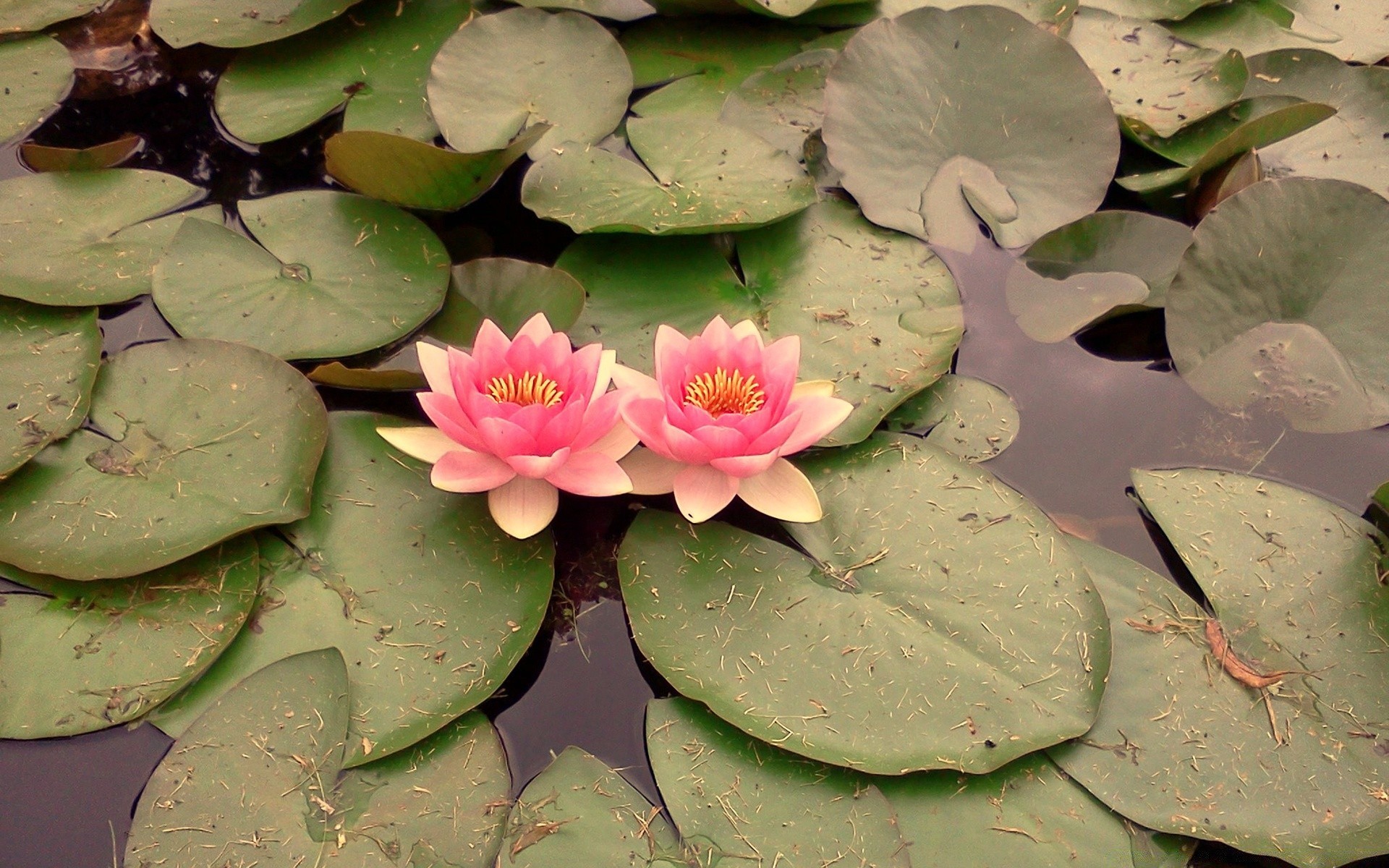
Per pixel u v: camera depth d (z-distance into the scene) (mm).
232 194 1463
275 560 1314
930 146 1488
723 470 1320
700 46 1568
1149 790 1270
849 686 1284
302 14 1523
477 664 1291
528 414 1293
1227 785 1271
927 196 1475
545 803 1262
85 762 1266
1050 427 1393
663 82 1544
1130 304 1422
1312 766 1276
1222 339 1416
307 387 1353
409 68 1522
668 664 1292
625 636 1317
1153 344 1430
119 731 1271
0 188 1441
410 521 1331
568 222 1411
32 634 1285
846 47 1488
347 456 1350
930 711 1277
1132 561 1339
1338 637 1313
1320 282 1415
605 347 1394
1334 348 1407
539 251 1452
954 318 1411
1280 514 1354
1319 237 1415
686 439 1304
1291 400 1398
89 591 1298
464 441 1314
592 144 1479
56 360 1362
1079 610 1307
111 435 1336
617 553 1342
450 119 1474
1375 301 1405
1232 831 1259
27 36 1545
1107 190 1494
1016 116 1490
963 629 1301
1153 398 1406
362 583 1310
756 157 1464
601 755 1280
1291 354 1410
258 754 1259
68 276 1400
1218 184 1482
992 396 1399
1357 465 1379
